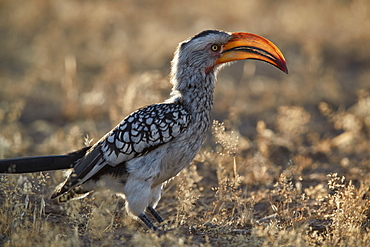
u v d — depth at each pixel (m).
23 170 9.48
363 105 16.56
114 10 26.20
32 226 8.88
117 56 21.77
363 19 24.53
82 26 24.56
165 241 8.32
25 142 15.22
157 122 9.20
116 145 9.19
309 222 9.67
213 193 11.82
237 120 16.83
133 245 8.34
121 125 9.32
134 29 24.91
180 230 9.15
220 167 11.34
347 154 14.30
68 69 19.47
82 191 9.76
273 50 10.00
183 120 9.30
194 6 26.88
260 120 17.41
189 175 11.01
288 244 8.11
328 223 9.61
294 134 14.84
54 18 25.28
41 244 8.16
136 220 10.11
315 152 14.41
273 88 19.58
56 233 8.68
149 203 9.89
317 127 16.61
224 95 19.02
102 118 17.58
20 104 17.44
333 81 19.81
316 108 18.38
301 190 11.72
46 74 20.78
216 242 8.63
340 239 8.75
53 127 17.08
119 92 17.58
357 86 20.09
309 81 19.70
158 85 15.19
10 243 8.26
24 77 20.58
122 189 9.54
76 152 9.77
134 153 9.18
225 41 9.91
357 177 12.31
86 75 21.02
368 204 9.95
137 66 21.33
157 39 23.23
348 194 9.28
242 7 26.52
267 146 14.39
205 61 9.78
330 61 22.25
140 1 27.66
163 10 26.55
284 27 24.55
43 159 9.61
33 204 10.59
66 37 23.83
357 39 23.30
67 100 18.19
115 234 8.95
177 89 9.93
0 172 9.41
